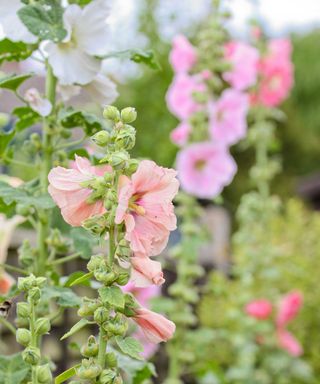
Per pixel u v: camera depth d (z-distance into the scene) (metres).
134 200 1.30
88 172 1.30
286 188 19.80
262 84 4.71
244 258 5.10
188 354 3.56
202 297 6.02
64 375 1.36
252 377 4.87
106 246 1.42
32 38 1.75
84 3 1.85
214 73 3.78
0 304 1.58
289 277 5.72
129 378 1.86
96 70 1.81
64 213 1.30
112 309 1.39
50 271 1.90
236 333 4.96
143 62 1.93
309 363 5.51
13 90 1.83
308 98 20.64
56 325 4.80
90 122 1.85
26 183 1.90
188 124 3.65
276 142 5.09
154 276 1.30
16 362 1.62
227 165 3.65
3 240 2.23
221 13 3.58
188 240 3.62
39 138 1.91
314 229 6.06
